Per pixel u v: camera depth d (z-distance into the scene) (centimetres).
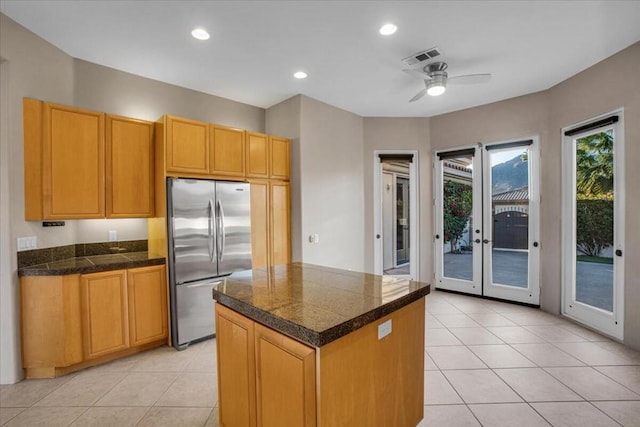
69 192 265
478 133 446
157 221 313
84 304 254
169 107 360
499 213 435
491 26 254
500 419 195
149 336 288
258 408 146
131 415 202
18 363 241
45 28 252
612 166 310
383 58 307
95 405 212
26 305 242
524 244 415
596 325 327
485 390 226
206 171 324
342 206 454
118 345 271
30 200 249
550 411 203
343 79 356
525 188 411
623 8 232
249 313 146
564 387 229
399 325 160
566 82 358
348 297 158
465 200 468
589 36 270
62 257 284
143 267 285
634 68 282
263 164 374
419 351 177
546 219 389
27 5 223
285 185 399
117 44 278
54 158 258
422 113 480
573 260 361
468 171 462
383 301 151
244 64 318
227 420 171
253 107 436
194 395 223
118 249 323
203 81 357
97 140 280
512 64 321
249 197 352
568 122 356
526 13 238
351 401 131
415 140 495
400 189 514
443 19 245
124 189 296
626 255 292
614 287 307
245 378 154
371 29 258
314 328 116
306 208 401
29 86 254
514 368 257
